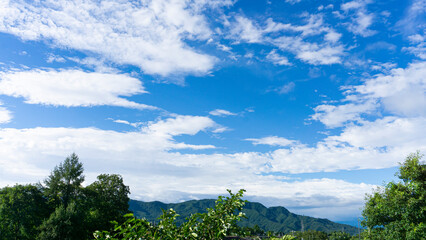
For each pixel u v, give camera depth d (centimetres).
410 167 2316
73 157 5612
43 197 5269
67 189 5347
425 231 1933
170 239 487
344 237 12106
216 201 575
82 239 4503
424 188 2189
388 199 2320
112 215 5378
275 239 508
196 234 508
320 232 12962
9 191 4731
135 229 489
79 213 4622
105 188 5869
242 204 566
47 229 4269
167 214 526
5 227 4422
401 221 2102
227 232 536
